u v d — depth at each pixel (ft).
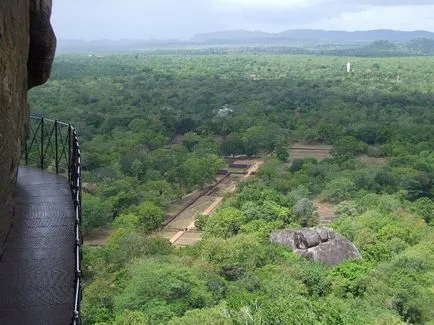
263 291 86.89
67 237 28.78
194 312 75.36
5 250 27.07
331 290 91.50
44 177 40.81
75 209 26.81
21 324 21.21
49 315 21.90
